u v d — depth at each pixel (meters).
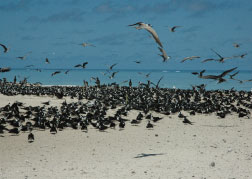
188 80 140.50
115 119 30.55
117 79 147.88
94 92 51.38
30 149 20.47
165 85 101.94
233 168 15.93
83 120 28.58
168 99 44.06
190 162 17.06
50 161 17.69
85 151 20.05
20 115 30.08
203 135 25.11
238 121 32.41
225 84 112.44
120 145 21.72
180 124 30.39
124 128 28.09
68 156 18.81
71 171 15.72
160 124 30.30
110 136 24.77
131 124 30.09
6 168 16.27
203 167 16.12
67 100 44.41
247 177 14.55
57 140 23.19
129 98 44.34
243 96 51.56
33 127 27.16
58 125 27.12
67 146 21.41
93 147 21.16
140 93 51.88
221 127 28.86
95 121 30.61
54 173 15.39
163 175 14.91
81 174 15.20
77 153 19.53
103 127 26.94
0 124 25.38
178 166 16.33
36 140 23.03
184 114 36.94
